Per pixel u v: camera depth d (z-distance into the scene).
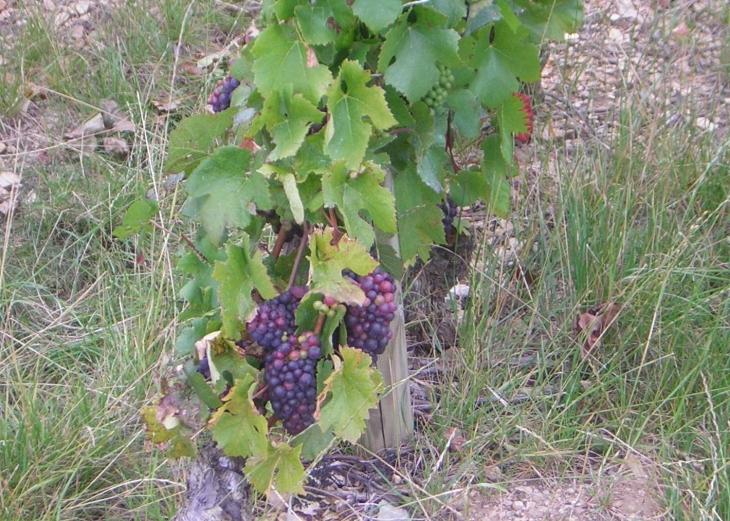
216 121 2.33
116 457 2.80
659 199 3.60
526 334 3.28
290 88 2.04
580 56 4.66
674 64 4.65
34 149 4.25
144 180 3.95
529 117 2.75
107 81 4.57
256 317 2.14
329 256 2.09
